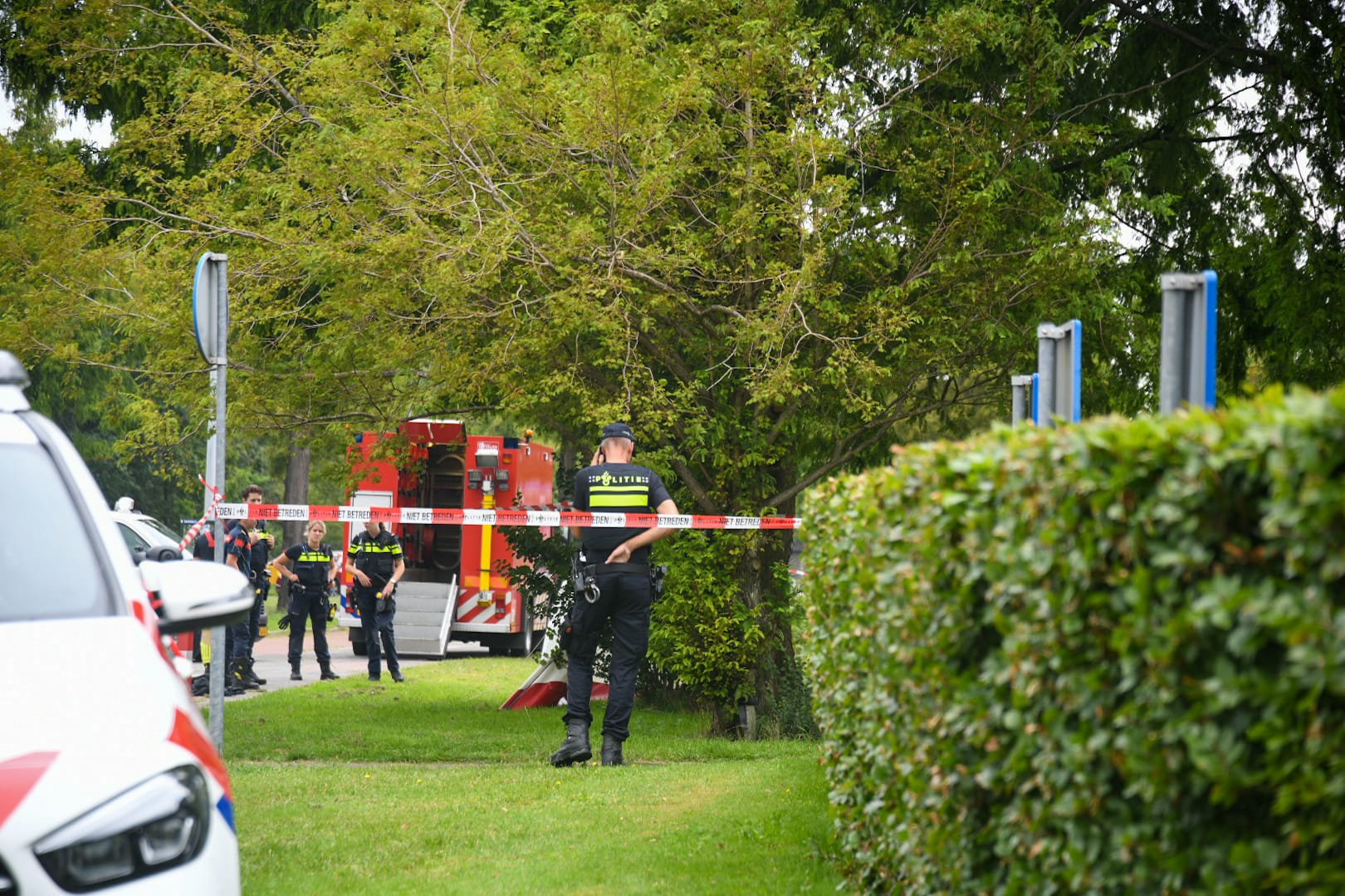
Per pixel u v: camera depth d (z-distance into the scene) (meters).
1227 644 4.32
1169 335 7.17
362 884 9.86
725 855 10.52
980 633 6.32
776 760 17.14
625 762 17.80
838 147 19.53
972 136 20.45
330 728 20.95
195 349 20.28
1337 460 3.88
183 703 6.19
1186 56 25.58
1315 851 4.16
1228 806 4.51
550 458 46.78
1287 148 26.06
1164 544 4.63
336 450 22.31
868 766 8.81
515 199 19.23
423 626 41.41
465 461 41.88
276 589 62.19
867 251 20.77
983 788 6.37
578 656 16.97
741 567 21.55
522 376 20.39
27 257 20.39
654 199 18.92
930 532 6.58
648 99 18.39
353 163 18.72
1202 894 4.54
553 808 13.01
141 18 21.61
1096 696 5.07
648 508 17.02
